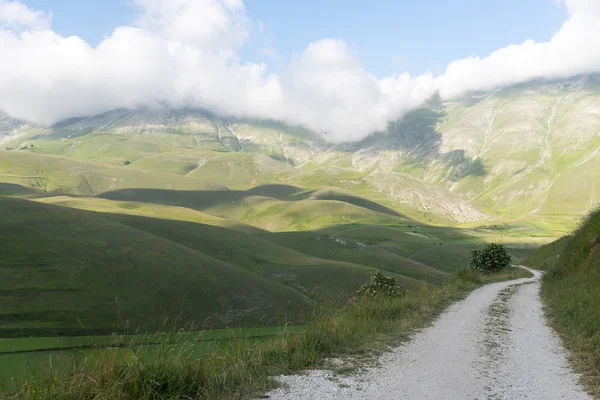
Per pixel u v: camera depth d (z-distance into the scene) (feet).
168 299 192.13
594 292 61.26
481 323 55.01
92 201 577.43
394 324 49.96
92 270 199.31
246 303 206.49
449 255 543.80
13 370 24.45
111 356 24.84
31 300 166.71
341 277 290.15
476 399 25.29
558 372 32.12
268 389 26.32
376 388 26.86
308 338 37.17
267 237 506.89
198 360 28.02
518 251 652.07
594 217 105.40
